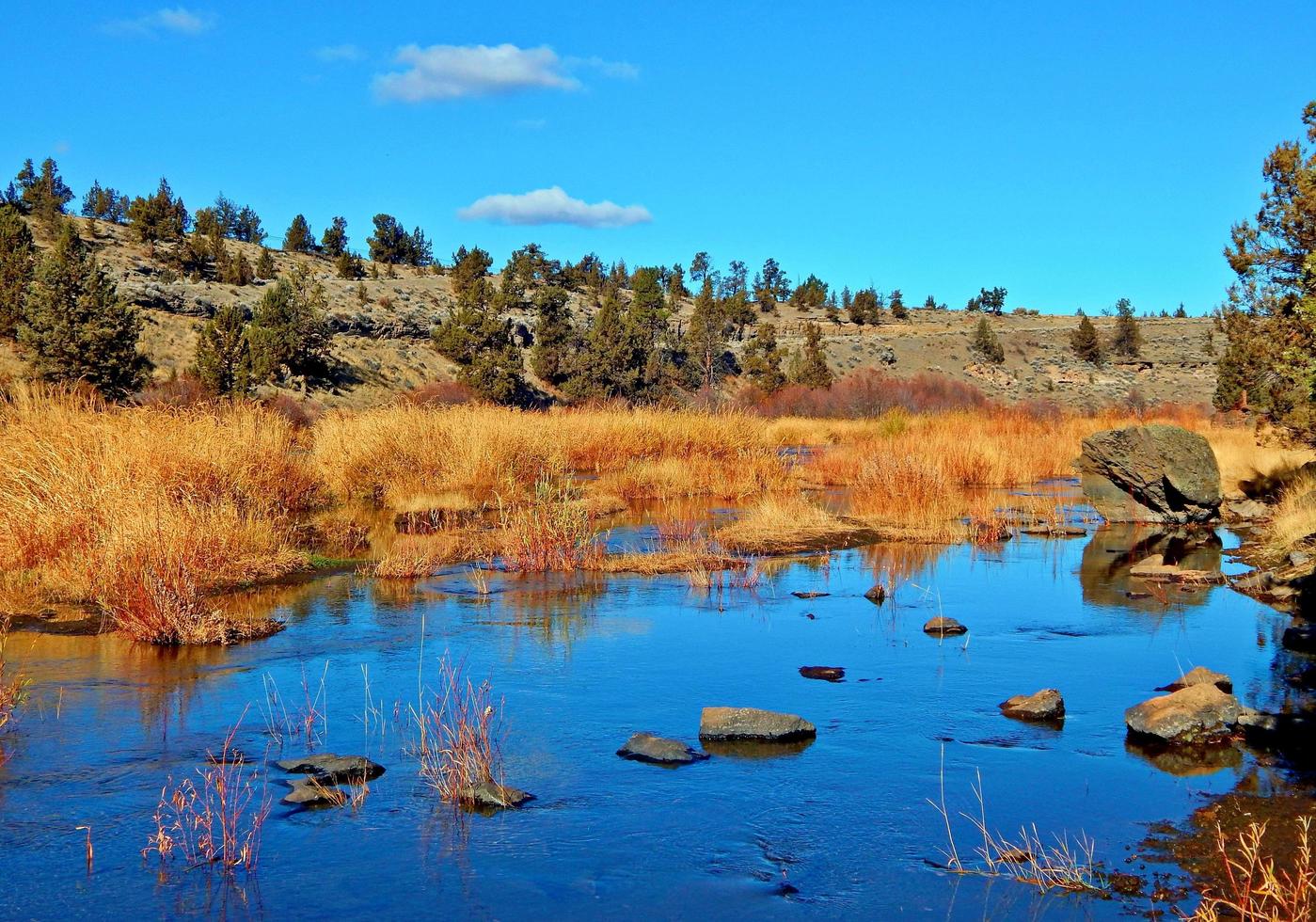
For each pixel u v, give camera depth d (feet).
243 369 143.74
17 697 24.29
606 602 36.35
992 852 17.03
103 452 44.57
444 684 26.20
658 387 205.16
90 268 133.49
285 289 172.24
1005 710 24.40
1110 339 317.83
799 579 41.19
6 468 40.86
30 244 173.99
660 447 87.04
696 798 19.22
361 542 48.83
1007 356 307.58
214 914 14.94
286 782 19.83
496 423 72.08
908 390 181.06
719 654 29.45
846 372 267.18
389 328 205.98
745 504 66.28
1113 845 17.25
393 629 32.04
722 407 109.19
